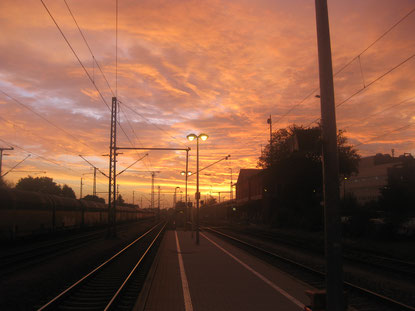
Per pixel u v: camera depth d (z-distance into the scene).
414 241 26.92
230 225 63.38
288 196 49.28
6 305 8.98
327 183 5.73
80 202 39.09
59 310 8.54
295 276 13.27
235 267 14.38
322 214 42.03
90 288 11.00
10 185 56.72
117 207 55.81
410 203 31.02
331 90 5.88
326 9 6.02
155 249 22.00
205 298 9.19
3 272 13.92
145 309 8.14
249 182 75.56
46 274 13.70
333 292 5.47
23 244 25.81
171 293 9.75
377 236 28.22
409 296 10.30
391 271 14.39
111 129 30.95
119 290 9.80
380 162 61.69
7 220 22.58
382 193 32.97
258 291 10.00
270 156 48.03
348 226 32.88
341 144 45.97
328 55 5.92
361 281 12.38
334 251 5.54
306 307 6.09
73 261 17.52
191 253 19.42
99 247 24.77
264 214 61.41
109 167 31.73
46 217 28.66
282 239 30.88
